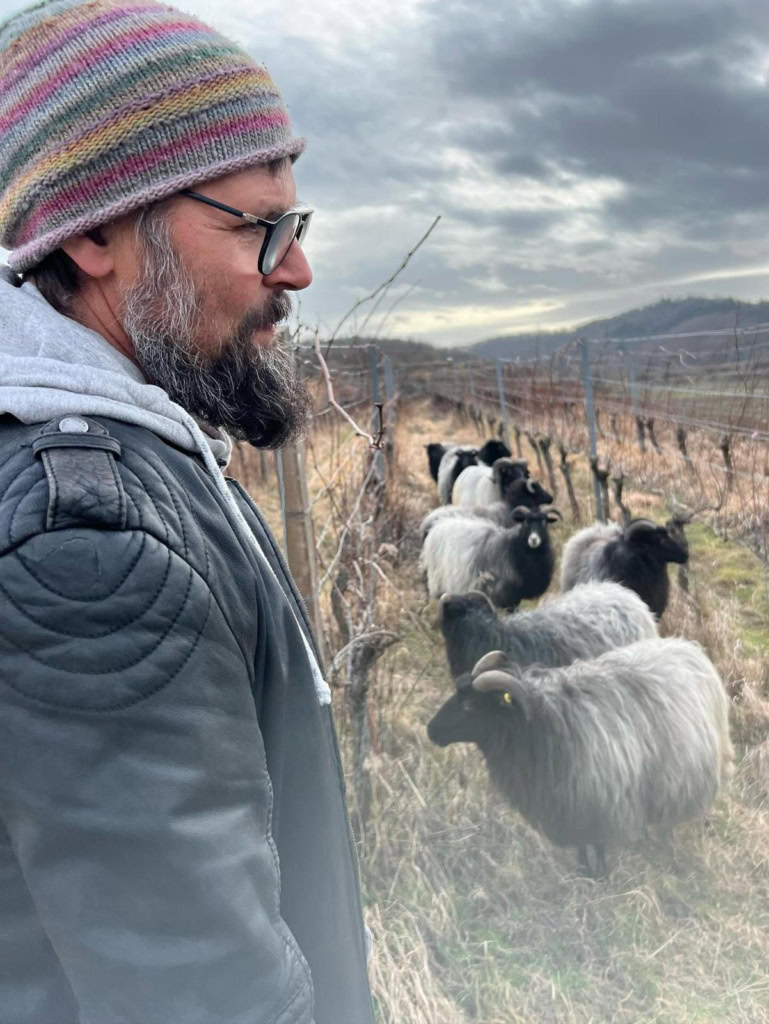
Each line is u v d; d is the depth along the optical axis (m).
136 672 0.75
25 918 0.80
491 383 24.25
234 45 1.03
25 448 0.83
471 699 3.93
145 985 0.72
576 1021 3.17
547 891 3.87
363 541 5.24
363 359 11.64
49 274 1.03
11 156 0.97
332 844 1.15
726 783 4.64
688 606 6.98
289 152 1.05
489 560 7.53
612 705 3.93
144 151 0.94
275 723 1.01
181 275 1.00
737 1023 3.13
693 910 3.74
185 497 0.91
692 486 9.96
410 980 3.19
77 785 0.71
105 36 0.93
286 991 0.79
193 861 0.74
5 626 0.73
